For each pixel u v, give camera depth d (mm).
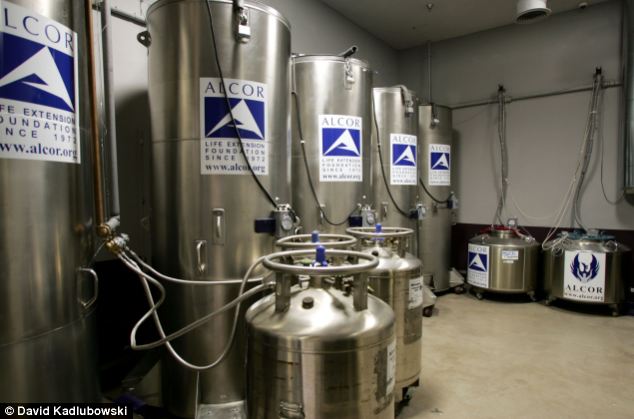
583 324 3150
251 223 1745
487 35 4414
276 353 1052
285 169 1906
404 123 3342
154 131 1787
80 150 1221
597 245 3398
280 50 1820
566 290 3479
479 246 3902
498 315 3400
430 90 4840
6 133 979
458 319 3287
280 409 1059
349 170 2539
